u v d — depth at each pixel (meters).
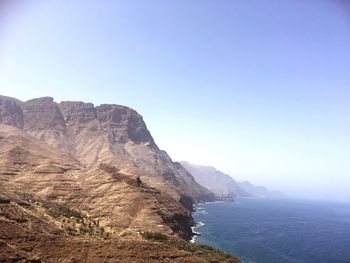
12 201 102.88
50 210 118.62
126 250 79.06
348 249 166.00
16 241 73.50
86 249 76.88
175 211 166.88
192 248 106.44
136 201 150.00
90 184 171.50
